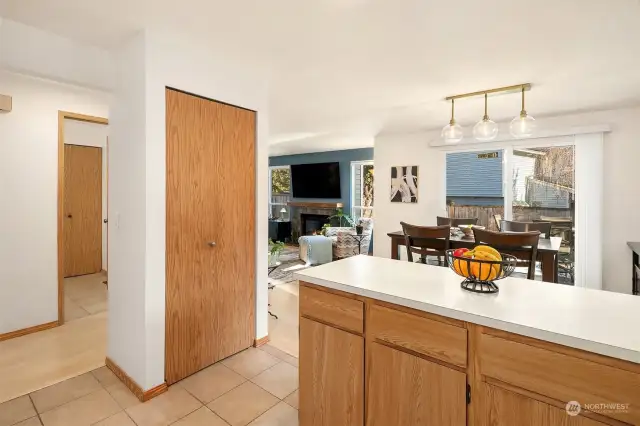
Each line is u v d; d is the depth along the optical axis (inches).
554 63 92.0
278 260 235.6
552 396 39.7
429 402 49.7
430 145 188.1
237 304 99.4
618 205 139.9
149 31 75.1
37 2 64.7
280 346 105.4
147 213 76.2
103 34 77.6
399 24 71.6
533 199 165.8
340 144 252.8
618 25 71.1
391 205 207.3
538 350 40.5
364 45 82.0
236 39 79.0
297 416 72.8
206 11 67.1
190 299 86.8
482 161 180.2
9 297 109.7
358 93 120.2
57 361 95.0
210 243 90.7
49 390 80.9
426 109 142.0
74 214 183.6
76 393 79.8
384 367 54.3
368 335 56.2
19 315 111.6
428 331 49.5
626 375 35.1
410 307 51.0
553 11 65.9
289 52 85.6
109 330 90.6
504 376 43.1
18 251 111.5
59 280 119.9
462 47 82.5
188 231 85.7
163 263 80.0
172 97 80.8
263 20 70.3
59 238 119.7
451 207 190.5
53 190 118.3
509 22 70.4
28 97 112.9
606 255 142.3
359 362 57.3
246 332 102.5
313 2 63.6
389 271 68.2
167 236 81.2
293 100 129.2
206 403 76.8
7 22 73.1
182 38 78.7
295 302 147.5
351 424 58.7
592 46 81.4
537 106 135.9
